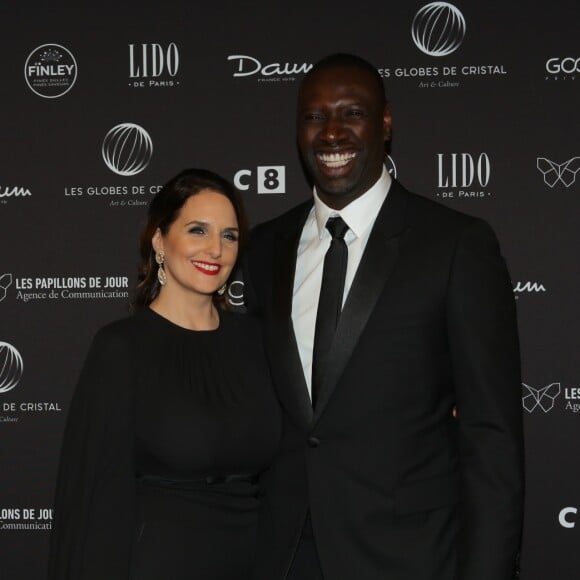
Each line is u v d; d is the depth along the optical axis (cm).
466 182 311
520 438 187
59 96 322
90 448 200
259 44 317
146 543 199
